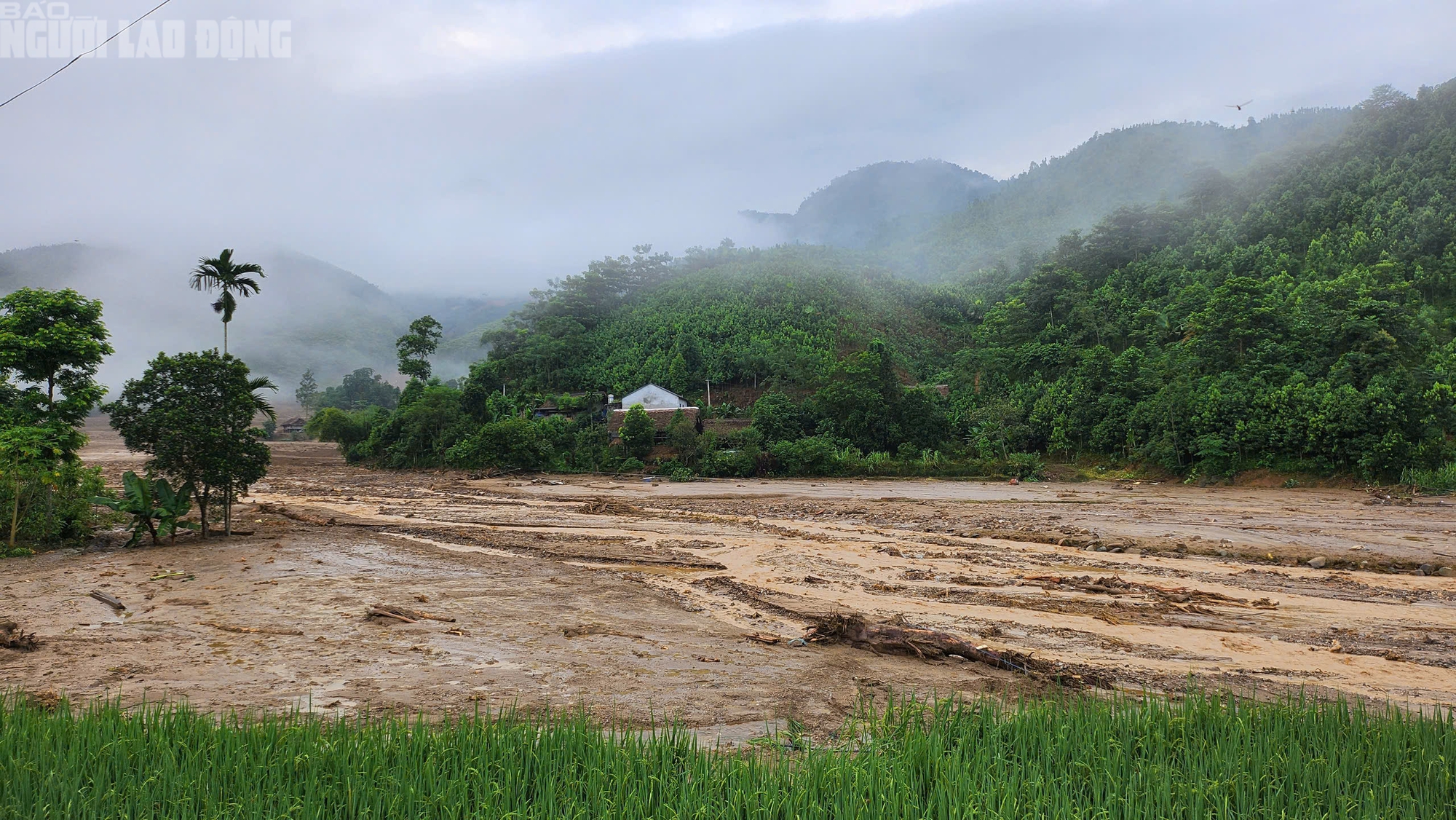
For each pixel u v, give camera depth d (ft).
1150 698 33.30
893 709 29.55
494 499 133.28
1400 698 35.35
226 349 84.48
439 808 20.11
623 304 360.28
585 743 23.47
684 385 255.70
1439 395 137.90
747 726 30.22
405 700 32.42
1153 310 231.09
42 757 21.57
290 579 60.80
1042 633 47.26
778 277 345.92
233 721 24.80
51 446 76.54
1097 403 174.70
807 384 238.68
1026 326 259.80
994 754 23.66
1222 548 77.41
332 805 20.08
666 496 136.46
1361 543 78.07
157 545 77.82
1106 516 102.27
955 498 129.49
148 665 37.24
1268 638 46.50
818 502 124.36
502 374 277.44
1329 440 129.49
